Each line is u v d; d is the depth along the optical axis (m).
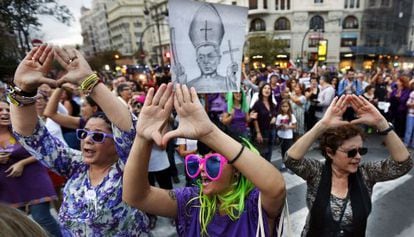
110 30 96.38
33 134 1.56
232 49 1.14
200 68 1.10
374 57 39.81
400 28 37.88
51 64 1.26
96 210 1.55
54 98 3.09
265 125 5.05
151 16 61.47
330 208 1.63
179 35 1.06
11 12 9.55
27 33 10.31
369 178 1.75
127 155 1.44
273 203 1.07
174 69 1.07
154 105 0.98
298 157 1.68
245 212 1.22
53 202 3.41
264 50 34.94
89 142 1.57
